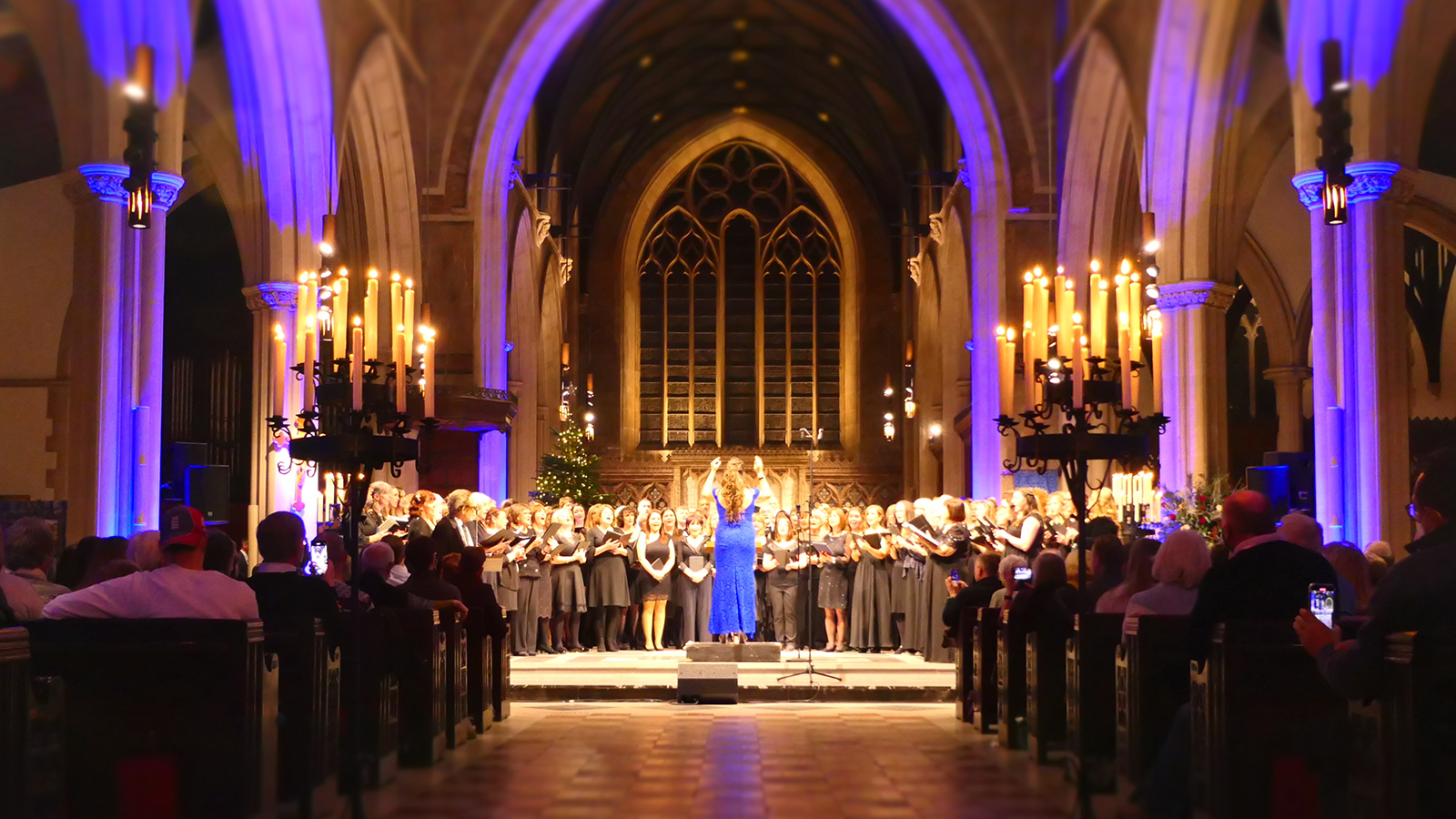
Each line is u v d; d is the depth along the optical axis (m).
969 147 20.83
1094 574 9.34
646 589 18.45
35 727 5.34
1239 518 6.34
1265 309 25.75
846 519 18.67
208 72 17.25
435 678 8.59
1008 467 9.36
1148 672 6.97
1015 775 8.11
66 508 13.10
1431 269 26.55
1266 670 5.88
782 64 34.69
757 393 38.06
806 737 10.07
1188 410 16.72
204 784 5.84
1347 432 13.39
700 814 6.75
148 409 13.64
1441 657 4.58
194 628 5.86
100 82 13.30
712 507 18.50
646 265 38.16
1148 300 17.31
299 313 9.20
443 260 20.75
